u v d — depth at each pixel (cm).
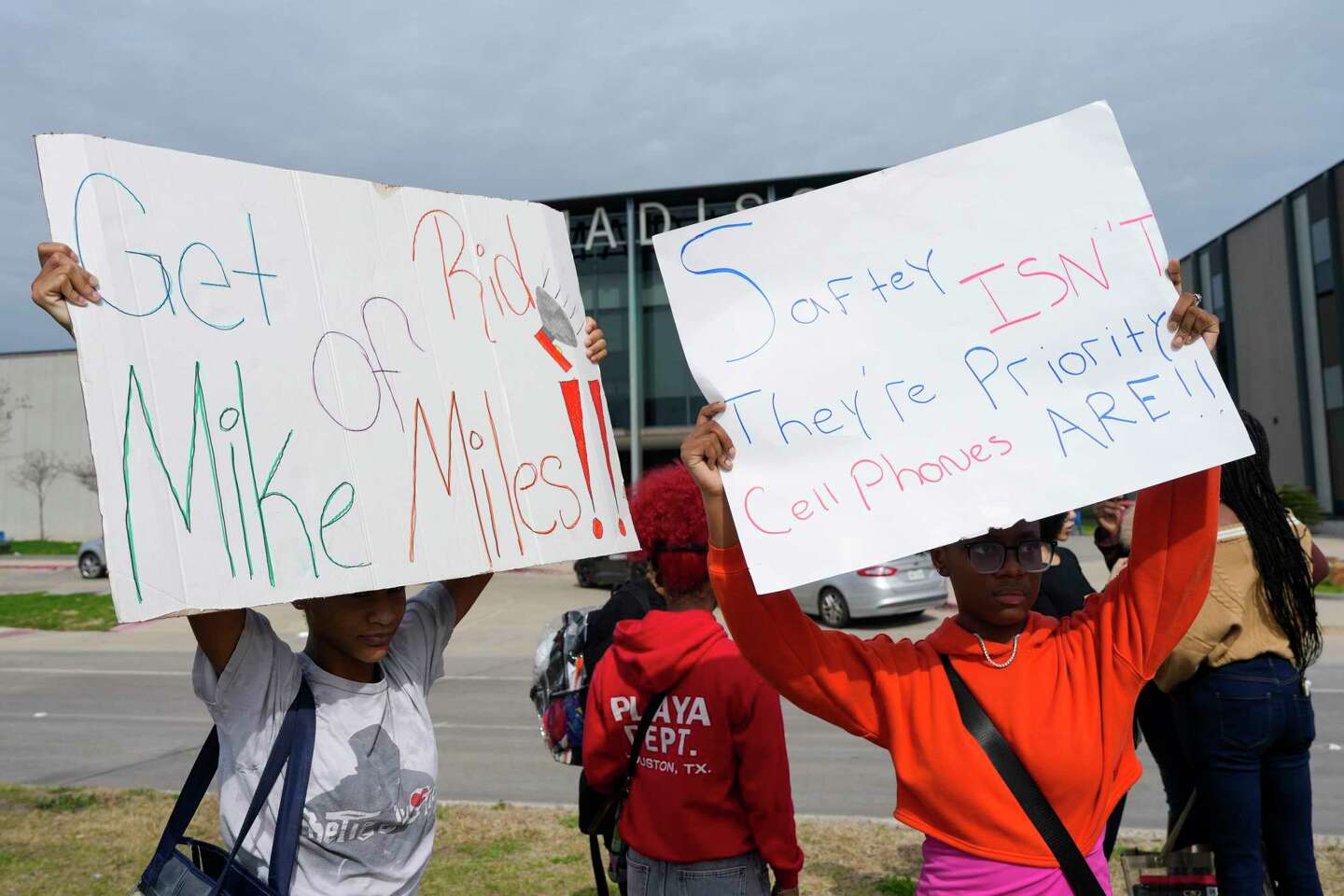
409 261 203
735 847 232
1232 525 275
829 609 1309
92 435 151
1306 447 3234
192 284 168
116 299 158
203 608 156
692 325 192
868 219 197
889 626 1284
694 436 189
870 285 195
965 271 196
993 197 198
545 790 589
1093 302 192
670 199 3047
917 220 197
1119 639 191
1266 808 286
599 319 3159
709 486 188
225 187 177
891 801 545
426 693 209
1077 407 188
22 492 4609
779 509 184
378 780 188
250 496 167
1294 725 274
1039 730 183
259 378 173
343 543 177
